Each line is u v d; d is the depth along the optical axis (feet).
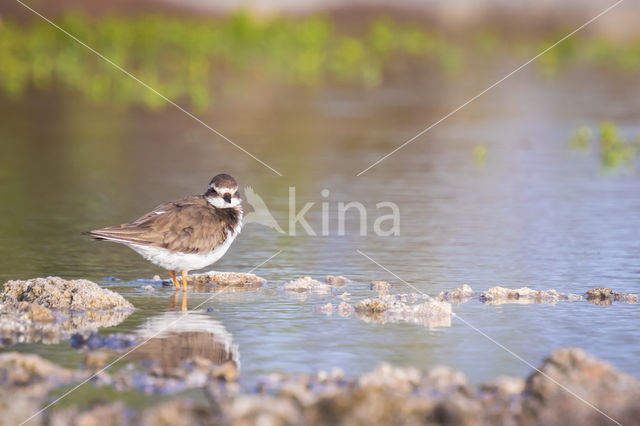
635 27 182.19
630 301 39.11
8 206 58.95
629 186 67.77
